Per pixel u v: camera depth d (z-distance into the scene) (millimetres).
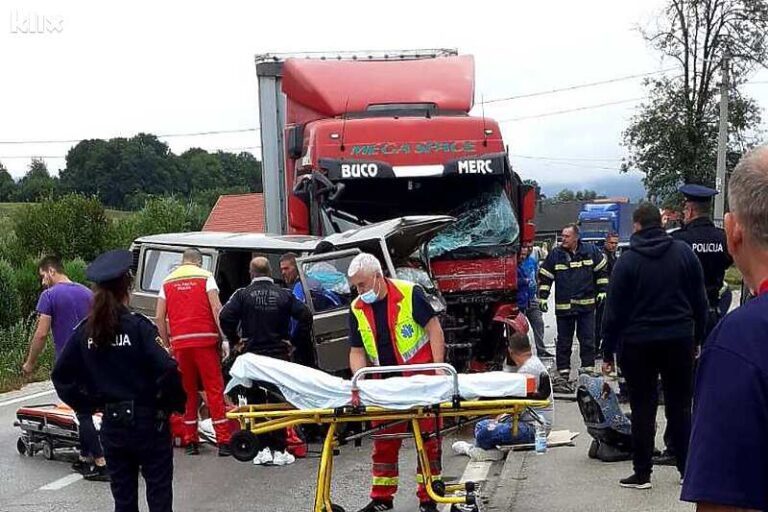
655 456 6922
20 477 7910
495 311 10047
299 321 8039
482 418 5945
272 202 12727
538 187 11117
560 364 11070
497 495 6340
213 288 8344
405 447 8828
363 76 11688
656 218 6016
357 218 10438
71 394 5234
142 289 9750
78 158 60719
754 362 1957
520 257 10781
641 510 5727
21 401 12250
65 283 8086
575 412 9461
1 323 17625
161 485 5203
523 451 7535
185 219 35312
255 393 5832
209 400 8414
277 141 12719
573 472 6844
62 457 8602
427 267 9672
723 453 1950
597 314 12688
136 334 5074
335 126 10570
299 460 8328
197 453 8633
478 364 10156
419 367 5332
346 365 8641
